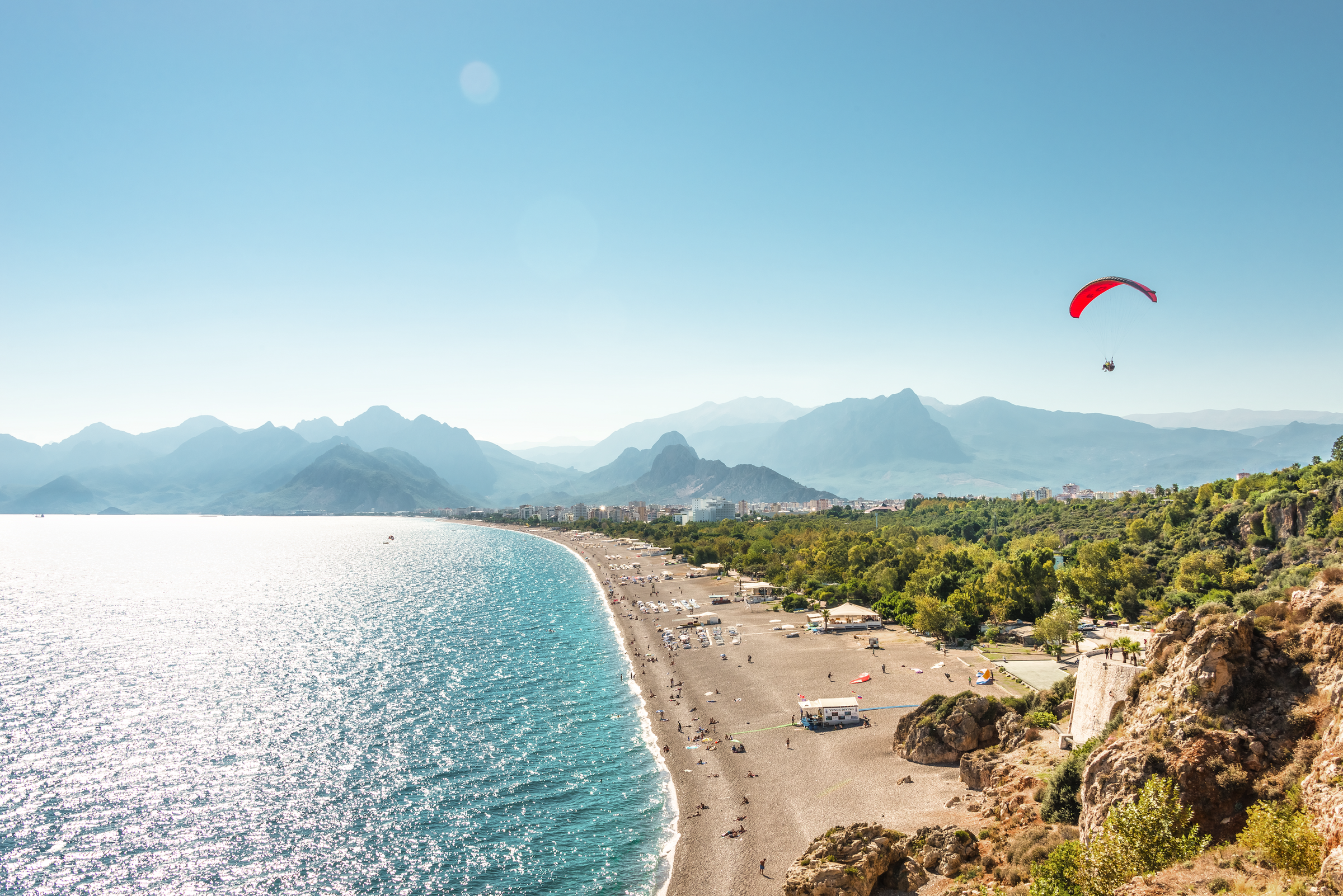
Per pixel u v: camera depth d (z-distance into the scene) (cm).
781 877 6194
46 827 7231
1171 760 4553
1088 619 14038
